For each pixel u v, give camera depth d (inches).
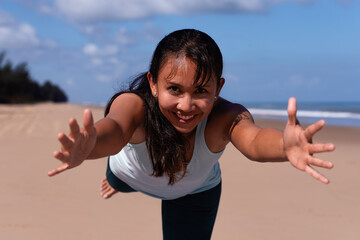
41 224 148.9
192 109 75.5
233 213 167.6
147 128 83.7
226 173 242.2
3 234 138.6
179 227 108.0
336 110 1590.8
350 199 189.3
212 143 88.3
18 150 302.8
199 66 71.8
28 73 2689.5
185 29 75.9
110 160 105.7
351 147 362.0
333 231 148.9
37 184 204.8
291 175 237.6
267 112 1219.9
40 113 816.3
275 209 173.5
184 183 95.0
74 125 54.0
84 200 180.5
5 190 191.9
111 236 140.3
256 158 72.6
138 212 166.6
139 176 96.3
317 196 194.2
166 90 75.4
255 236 143.3
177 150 84.5
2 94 2331.4
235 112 85.1
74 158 57.6
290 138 57.9
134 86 90.2
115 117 77.8
